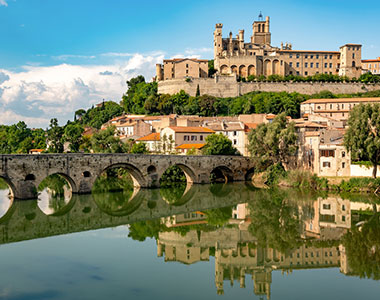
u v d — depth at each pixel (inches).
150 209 3280.0
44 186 4749.0
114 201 3607.3
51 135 6771.7
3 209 3117.6
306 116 6801.2
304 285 1673.2
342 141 4328.3
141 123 6958.7
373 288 1637.6
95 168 3772.1
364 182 3843.5
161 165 4352.9
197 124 6609.3
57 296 1513.3
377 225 2659.9
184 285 1649.9
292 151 4377.5
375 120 3681.1
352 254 2084.2
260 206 3373.5
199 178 4719.5
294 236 2433.6
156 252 2076.8
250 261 1989.4
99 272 1760.6
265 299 1531.7
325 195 3814.0
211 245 2253.9
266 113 7253.9
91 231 2508.6
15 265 1833.2
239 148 5644.7
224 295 1552.7
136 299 1502.2
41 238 2319.1
